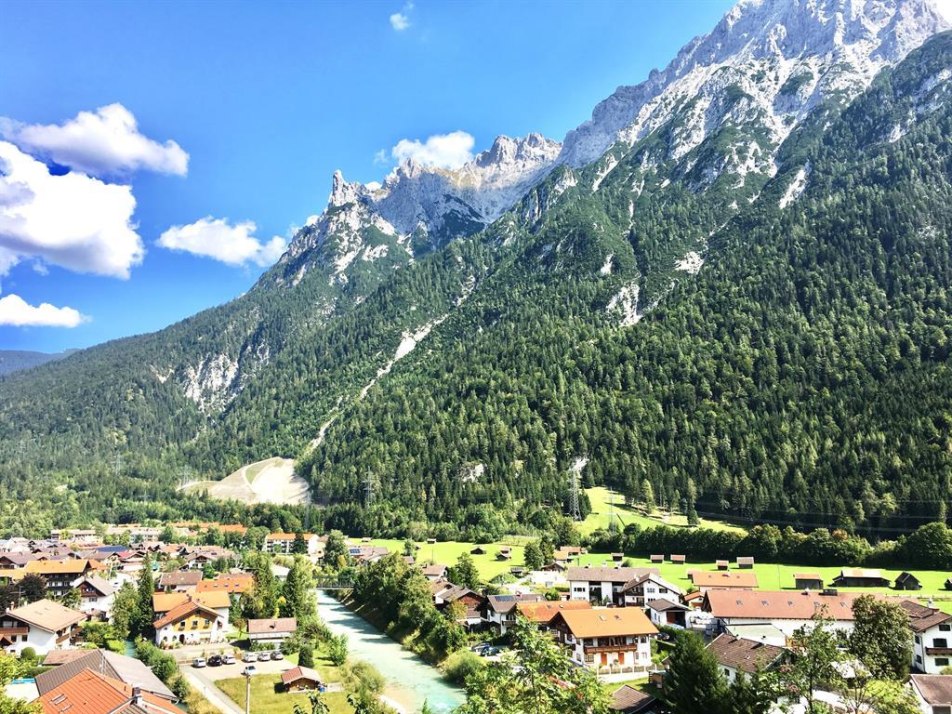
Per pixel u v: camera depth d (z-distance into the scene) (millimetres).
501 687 43531
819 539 170000
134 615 126438
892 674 56781
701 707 60750
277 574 189125
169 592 143500
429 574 164750
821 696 62750
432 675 103812
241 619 134500
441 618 119375
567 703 39594
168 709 68000
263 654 111562
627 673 93812
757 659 76750
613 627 97375
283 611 139375
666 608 115250
